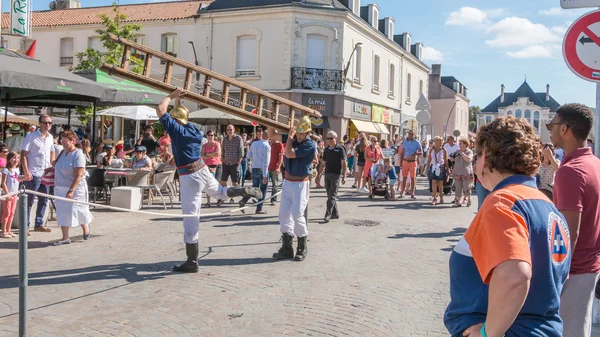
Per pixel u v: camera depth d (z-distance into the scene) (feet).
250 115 23.25
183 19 94.68
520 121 6.98
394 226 33.50
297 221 23.70
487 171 7.13
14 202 27.45
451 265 6.89
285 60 89.86
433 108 183.01
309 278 20.77
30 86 31.55
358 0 102.99
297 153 23.38
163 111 20.66
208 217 35.68
